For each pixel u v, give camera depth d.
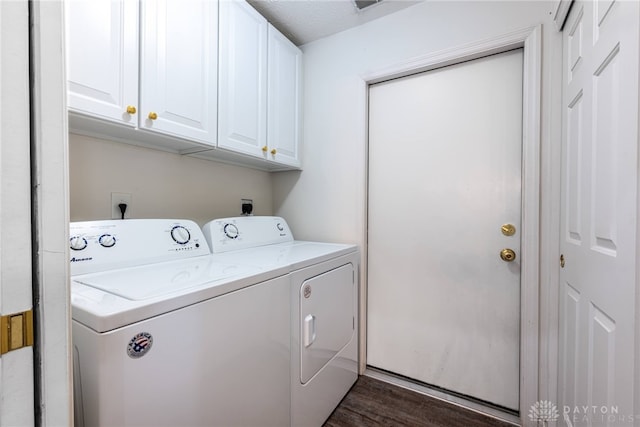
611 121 0.72
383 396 1.54
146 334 0.61
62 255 0.47
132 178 1.28
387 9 1.59
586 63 0.91
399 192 1.68
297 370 1.11
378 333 1.74
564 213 1.14
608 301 0.72
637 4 0.60
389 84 1.71
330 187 1.85
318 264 1.26
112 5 0.94
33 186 0.44
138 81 1.01
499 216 1.41
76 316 0.59
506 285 1.40
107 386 0.55
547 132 1.24
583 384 0.89
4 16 0.41
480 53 1.41
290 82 1.80
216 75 1.30
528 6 1.28
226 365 0.80
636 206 0.60
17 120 0.42
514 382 1.38
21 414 0.42
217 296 0.78
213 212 1.65
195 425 0.71
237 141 1.41
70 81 0.84
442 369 1.55
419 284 1.62
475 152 1.47
